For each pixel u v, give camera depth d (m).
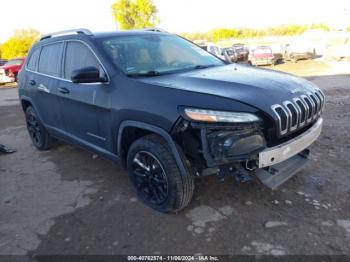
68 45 4.21
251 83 3.05
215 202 3.42
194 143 2.91
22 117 8.87
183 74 3.43
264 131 2.83
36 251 2.90
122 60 3.58
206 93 2.81
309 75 15.21
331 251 2.64
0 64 24.75
